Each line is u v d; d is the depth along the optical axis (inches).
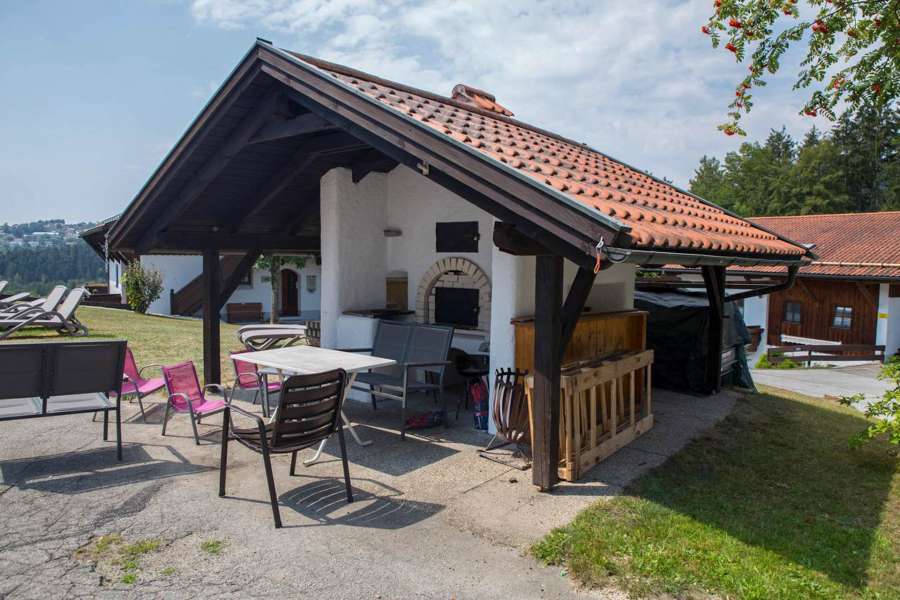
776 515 195.8
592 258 163.6
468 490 203.8
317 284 1088.2
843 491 223.8
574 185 196.5
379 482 210.2
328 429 193.0
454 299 349.7
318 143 303.3
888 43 286.7
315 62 247.0
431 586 145.5
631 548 163.8
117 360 225.5
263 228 380.2
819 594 146.8
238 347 511.2
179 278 970.1
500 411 235.6
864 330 918.4
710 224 268.4
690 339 382.6
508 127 314.8
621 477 219.8
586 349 267.0
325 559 156.5
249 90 254.2
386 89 264.2
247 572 149.3
